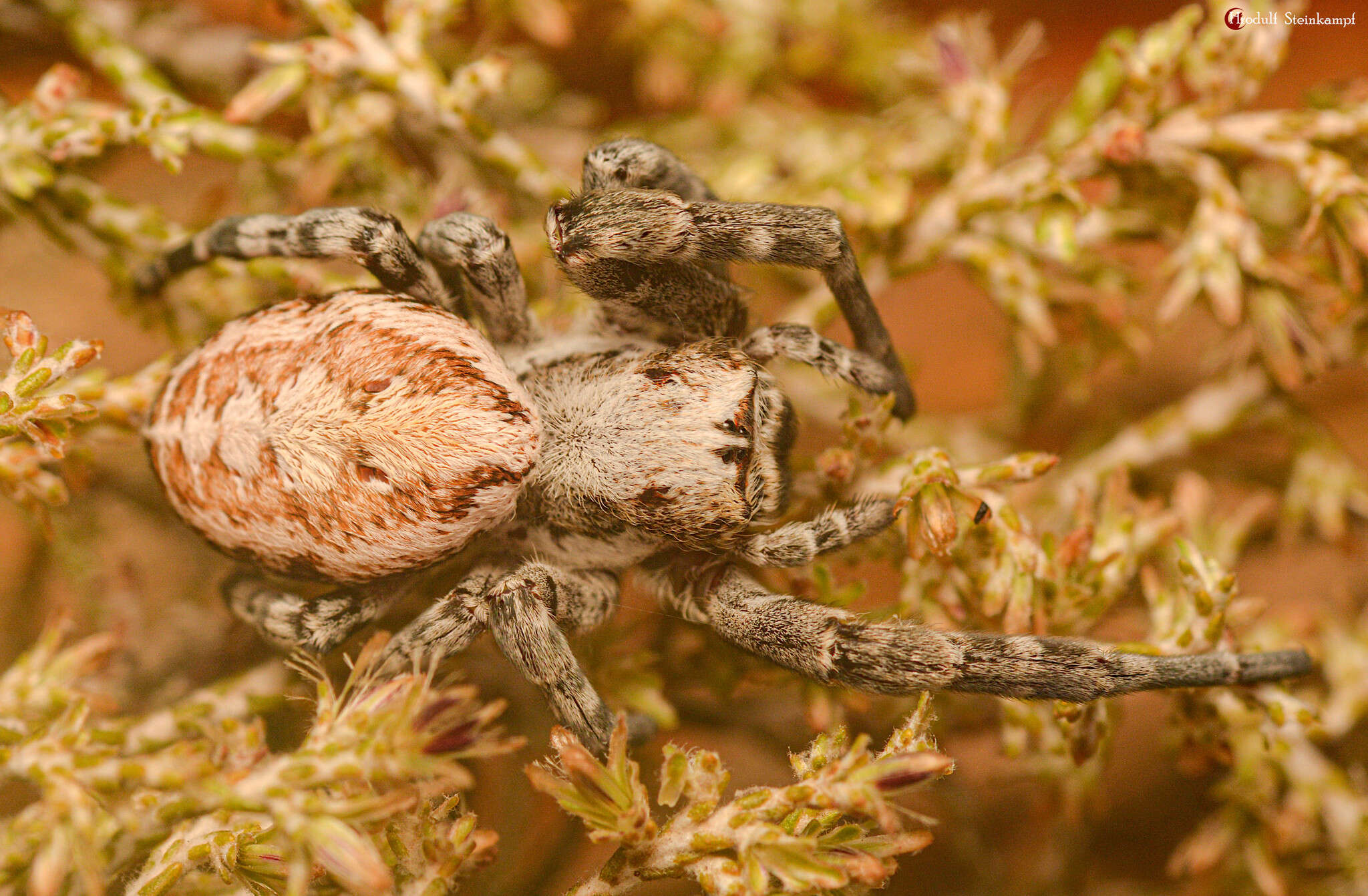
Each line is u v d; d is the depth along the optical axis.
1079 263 0.11
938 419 0.12
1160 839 0.12
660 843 0.10
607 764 0.11
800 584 0.11
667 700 0.11
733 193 0.11
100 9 0.11
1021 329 0.11
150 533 0.12
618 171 0.11
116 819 0.10
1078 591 0.11
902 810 0.10
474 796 0.11
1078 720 0.11
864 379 0.11
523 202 0.12
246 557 0.11
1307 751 0.11
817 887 0.10
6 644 0.12
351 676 0.10
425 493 0.11
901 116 0.12
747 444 0.11
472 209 0.11
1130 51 0.11
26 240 0.12
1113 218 0.11
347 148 0.11
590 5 0.12
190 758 0.10
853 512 0.11
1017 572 0.11
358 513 0.11
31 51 0.12
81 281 0.12
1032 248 0.11
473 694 0.10
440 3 0.11
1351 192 0.11
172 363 0.11
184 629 0.11
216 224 0.11
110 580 0.11
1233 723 0.11
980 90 0.11
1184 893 0.12
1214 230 0.11
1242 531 0.11
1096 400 0.13
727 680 0.11
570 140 0.12
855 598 0.11
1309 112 0.11
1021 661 0.11
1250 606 0.11
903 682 0.11
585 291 0.11
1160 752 0.11
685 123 0.12
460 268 0.11
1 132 0.11
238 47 0.12
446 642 0.11
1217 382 0.12
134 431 0.11
